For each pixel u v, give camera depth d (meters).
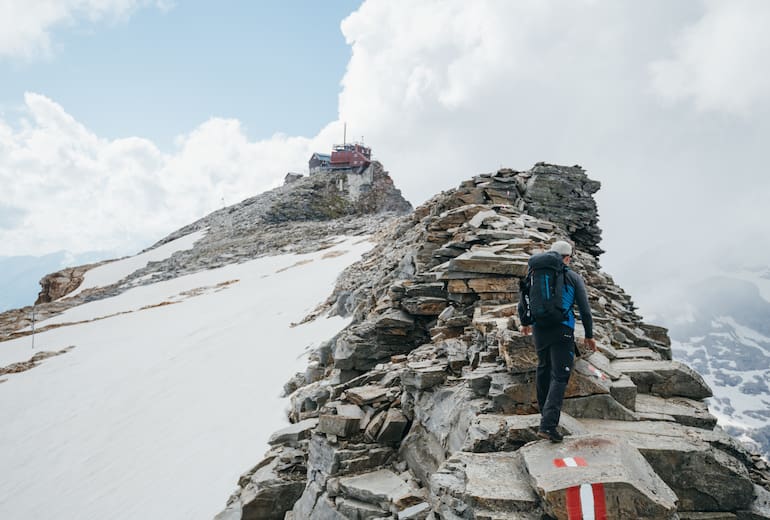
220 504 16.28
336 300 39.19
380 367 14.34
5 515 19.81
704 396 8.31
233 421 23.52
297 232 103.94
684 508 6.24
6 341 52.28
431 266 17.78
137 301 67.69
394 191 143.50
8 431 28.41
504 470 6.24
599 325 12.29
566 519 5.04
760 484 6.52
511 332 8.49
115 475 21.28
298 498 12.51
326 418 11.27
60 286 97.00
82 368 38.66
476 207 21.25
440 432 9.15
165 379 32.53
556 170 28.12
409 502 8.62
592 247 27.44
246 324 42.94
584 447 6.02
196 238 121.12
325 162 170.38
